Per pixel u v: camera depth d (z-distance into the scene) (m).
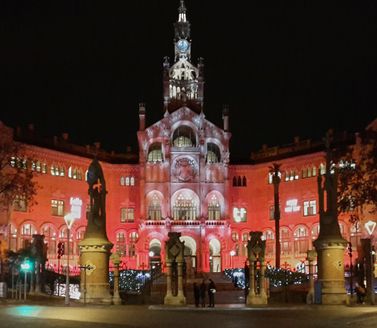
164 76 139.12
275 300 69.38
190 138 133.38
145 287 81.81
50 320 37.94
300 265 123.12
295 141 135.00
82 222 127.00
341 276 59.06
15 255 79.69
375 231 108.88
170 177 130.88
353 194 96.44
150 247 130.62
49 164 121.69
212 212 132.38
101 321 38.03
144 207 129.25
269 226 133.00
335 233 59.34
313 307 53.66
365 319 38.16
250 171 137.00
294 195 129.38
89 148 132.12
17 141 115.19
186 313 45.88
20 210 113.75
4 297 66.56
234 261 131.50
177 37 143.75
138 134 131.62
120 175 134.38
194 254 129.62
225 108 136.38
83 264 55.56
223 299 77.62
